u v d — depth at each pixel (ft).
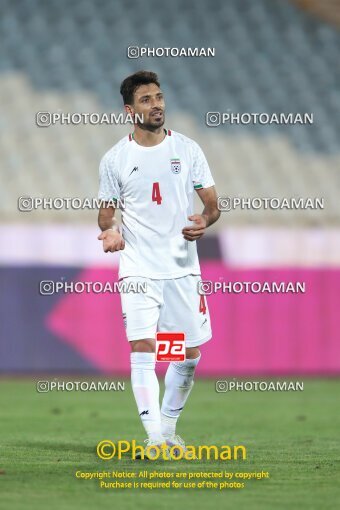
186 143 59.82
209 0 216.74
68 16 207.31
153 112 57.98
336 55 210.38
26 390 118.83
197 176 60.29
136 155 58.54
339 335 141.28
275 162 184.44
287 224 159.63
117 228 59.82
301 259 140.46
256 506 44.06
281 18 216.13
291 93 200.03
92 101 191.52
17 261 134.41
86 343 135.44
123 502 44.78
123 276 59.06
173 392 60.64
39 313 134.72
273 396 114.62
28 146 178.50
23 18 205.46
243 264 138.62
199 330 60.08
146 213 58.65
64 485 49.08
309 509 43.39
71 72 196.95
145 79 58.29
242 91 198.90
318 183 180.45
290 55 208.13
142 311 58.34
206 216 60.44
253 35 211.41
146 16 210.59
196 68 202.08
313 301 140.56
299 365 140.26
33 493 46.73
